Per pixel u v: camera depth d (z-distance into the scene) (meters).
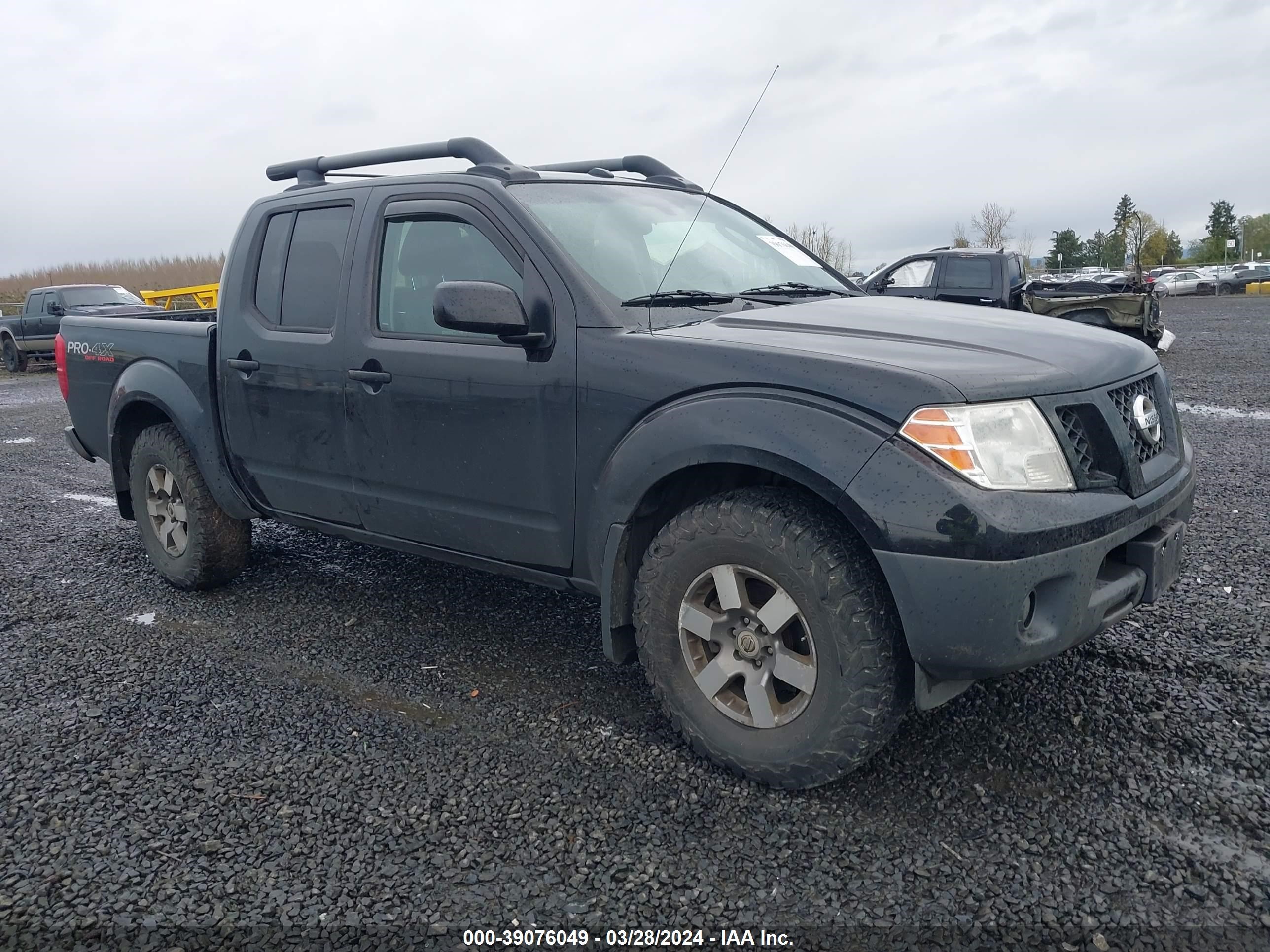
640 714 3.12
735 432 2.50
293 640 3.87
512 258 3.12
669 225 3.59
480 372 3.11
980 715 2.97
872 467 2.31
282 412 3.80
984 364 2.46
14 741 3.02
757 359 2.56
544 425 2.98
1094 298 13.50
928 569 2.25
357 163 4.00
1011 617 2.25
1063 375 2.51
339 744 2.96
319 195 3.78
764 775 2.60
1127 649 3.40
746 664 2.64
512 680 3.42
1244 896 2.12
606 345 2.83
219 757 2.89
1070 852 2.30
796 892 2.20
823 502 2.52
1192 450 3.10
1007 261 12.98
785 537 2.46
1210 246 100.56
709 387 2.62
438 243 3.35
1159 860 2.26
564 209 3.30
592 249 3.15
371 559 5.01
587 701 3.23
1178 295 47.62
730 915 2.13
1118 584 2.49
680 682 2.78
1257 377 11.40
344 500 3.69
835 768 2.49
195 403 4.16
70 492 7.13
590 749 2.89
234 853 2.40
